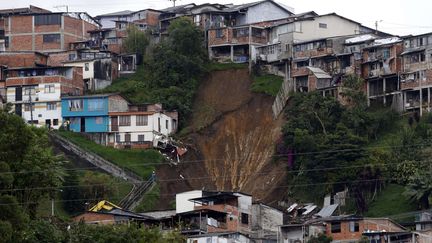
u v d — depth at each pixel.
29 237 126.56
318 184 189.75
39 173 135.12
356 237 162.25
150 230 141.88
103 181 187.12
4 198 125.94
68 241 133.38
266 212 172.38
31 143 137.25
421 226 164.50
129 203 188.88
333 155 190.75
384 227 162.62
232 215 166.75
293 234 164.12
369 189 184.88
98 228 138.12
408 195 179.12
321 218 171.12
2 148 131.88
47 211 173.38
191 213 162.25
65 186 181.88
